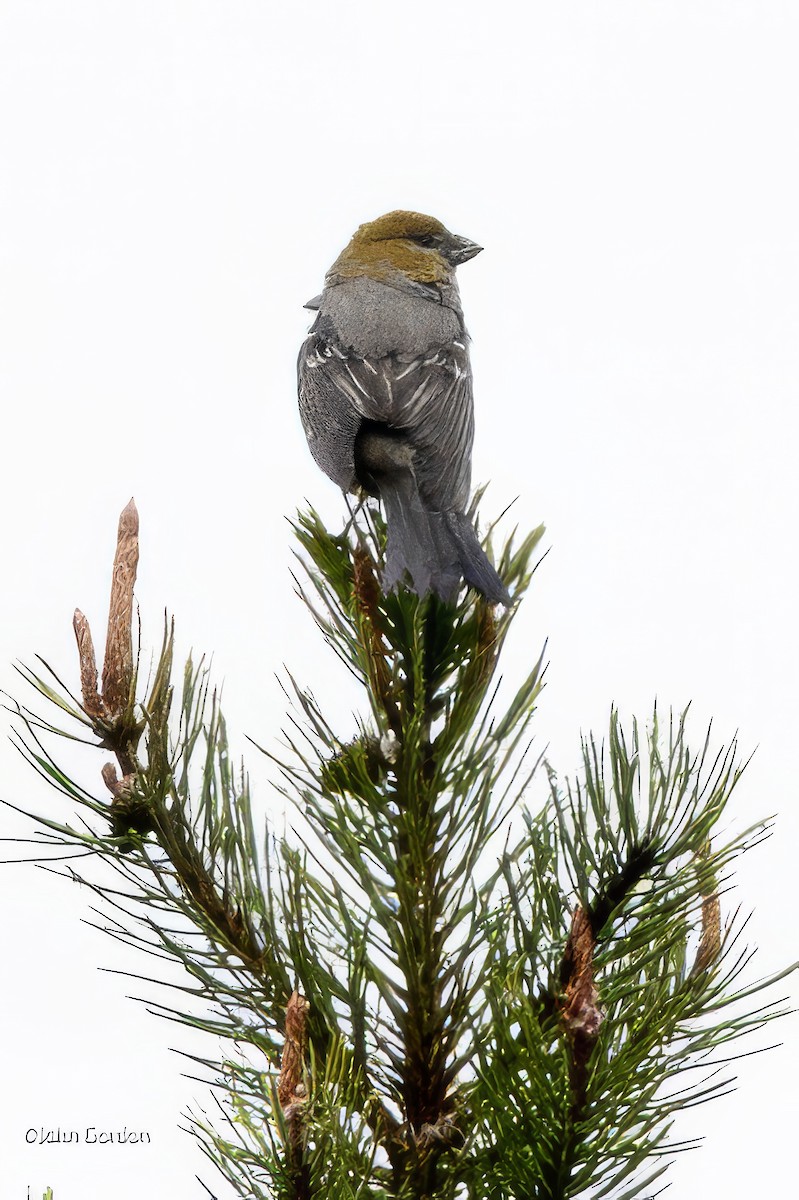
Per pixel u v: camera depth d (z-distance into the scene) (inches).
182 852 227.8
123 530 227.1
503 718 236.2
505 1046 198.5
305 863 233.8
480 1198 209.9
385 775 238.7
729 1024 212.2
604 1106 193.6
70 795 226.8
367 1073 222.2
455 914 227.9
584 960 185.9
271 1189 186.5
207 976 229.6
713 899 223.6
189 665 232.4
